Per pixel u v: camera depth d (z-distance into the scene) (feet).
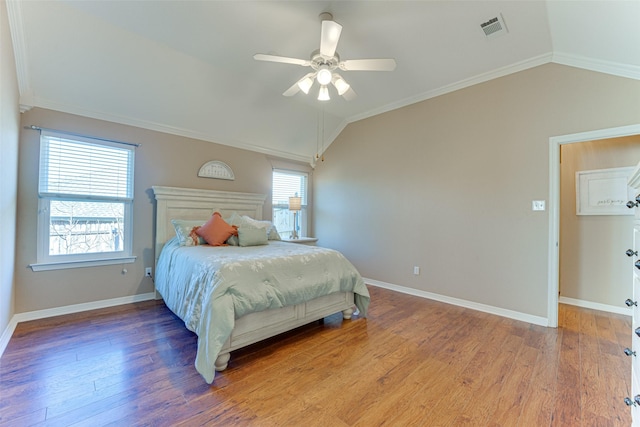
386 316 10.32
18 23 7.39
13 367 6.53
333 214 16.92
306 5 7.69
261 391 5.89
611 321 9.91
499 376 6.49
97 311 10.24
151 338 8.17
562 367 6.87
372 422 5.04
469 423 5.04
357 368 6.80
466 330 9.07
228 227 11.28
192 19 8.25
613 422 5.05
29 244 9.14
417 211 13.05
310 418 5.12
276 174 16.83
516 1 7.43
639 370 3.49
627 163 10.75
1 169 6.82
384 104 14.06
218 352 6.12
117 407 5.30
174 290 8.93
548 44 8.95
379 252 14.57
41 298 9.38
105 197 10.65
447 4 7.62
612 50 7.85
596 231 11.32
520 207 10.12
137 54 9.39
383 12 7.93
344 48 9.57
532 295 9.82
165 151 12.16
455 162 11.80
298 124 15.28
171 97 11.19
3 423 4.82
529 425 4.99
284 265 8.19
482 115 11.05
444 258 12.10
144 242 11.57
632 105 8.16
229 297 6.69
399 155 13.78
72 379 6.13
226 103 12.47
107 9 7.79
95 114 10.33
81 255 10.19
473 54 9.77
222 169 13.94
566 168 12.02
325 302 9.24
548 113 9.55
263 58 7.87
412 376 6.48
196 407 5.36
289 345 7.98
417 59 10.23
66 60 8.77
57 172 9.68
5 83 6.94
